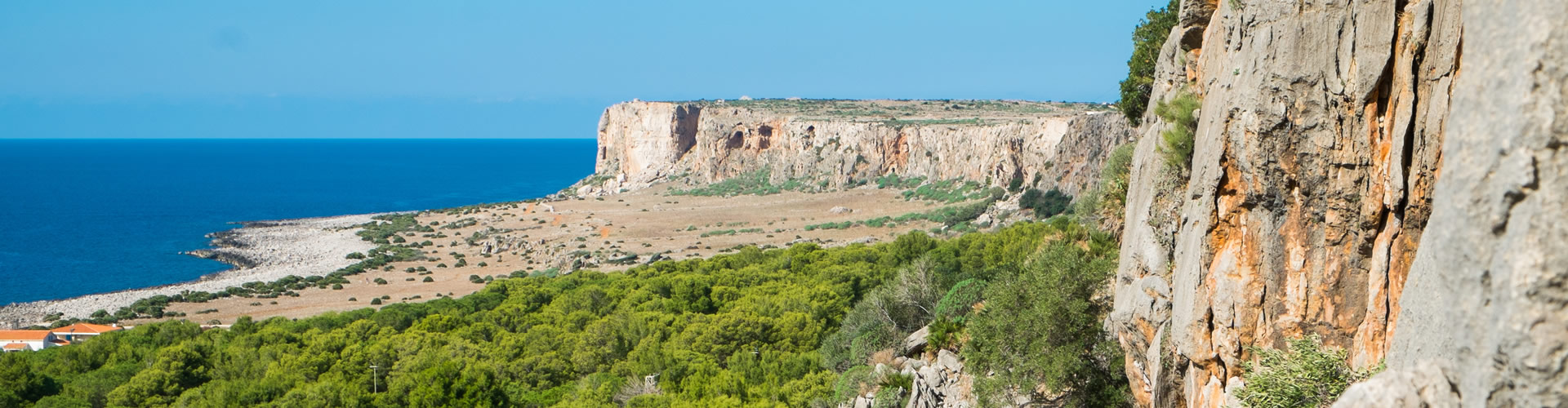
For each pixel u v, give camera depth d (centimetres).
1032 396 2970
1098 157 10875
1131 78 3644
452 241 14912
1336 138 1395
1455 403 616
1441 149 1218
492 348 6097
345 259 13525
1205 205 1616
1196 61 2216
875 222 13412
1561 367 541
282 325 7525
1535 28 575
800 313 6159
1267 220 1502
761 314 6297
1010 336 2978
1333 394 1362
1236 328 1545
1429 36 1261
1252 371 1504
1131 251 2158
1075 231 3862
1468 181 603
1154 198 2075
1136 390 2211
